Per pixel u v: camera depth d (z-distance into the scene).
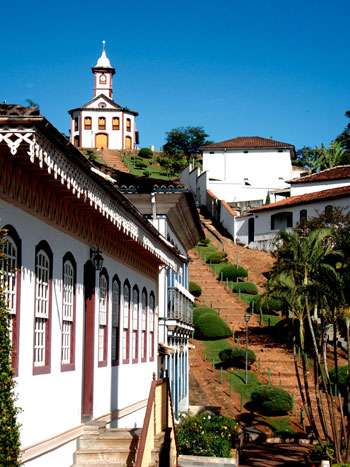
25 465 11.43
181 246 33.75
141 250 19.73
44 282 12.65
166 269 25.42
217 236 78.44
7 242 10.76
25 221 11.49
